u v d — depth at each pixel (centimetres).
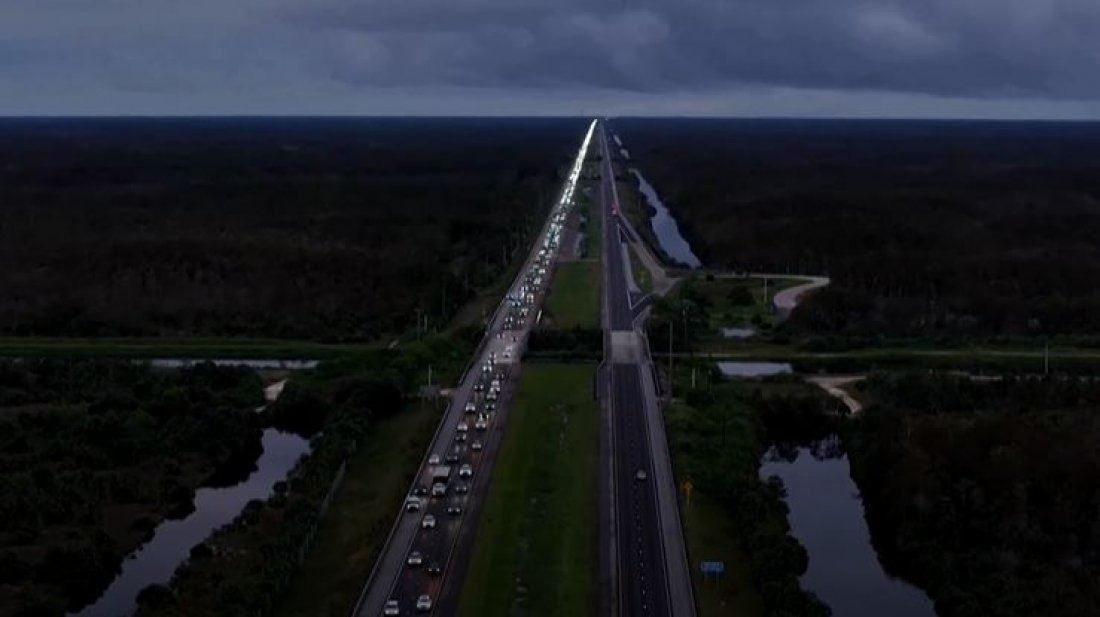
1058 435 17275
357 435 18288
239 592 12656
